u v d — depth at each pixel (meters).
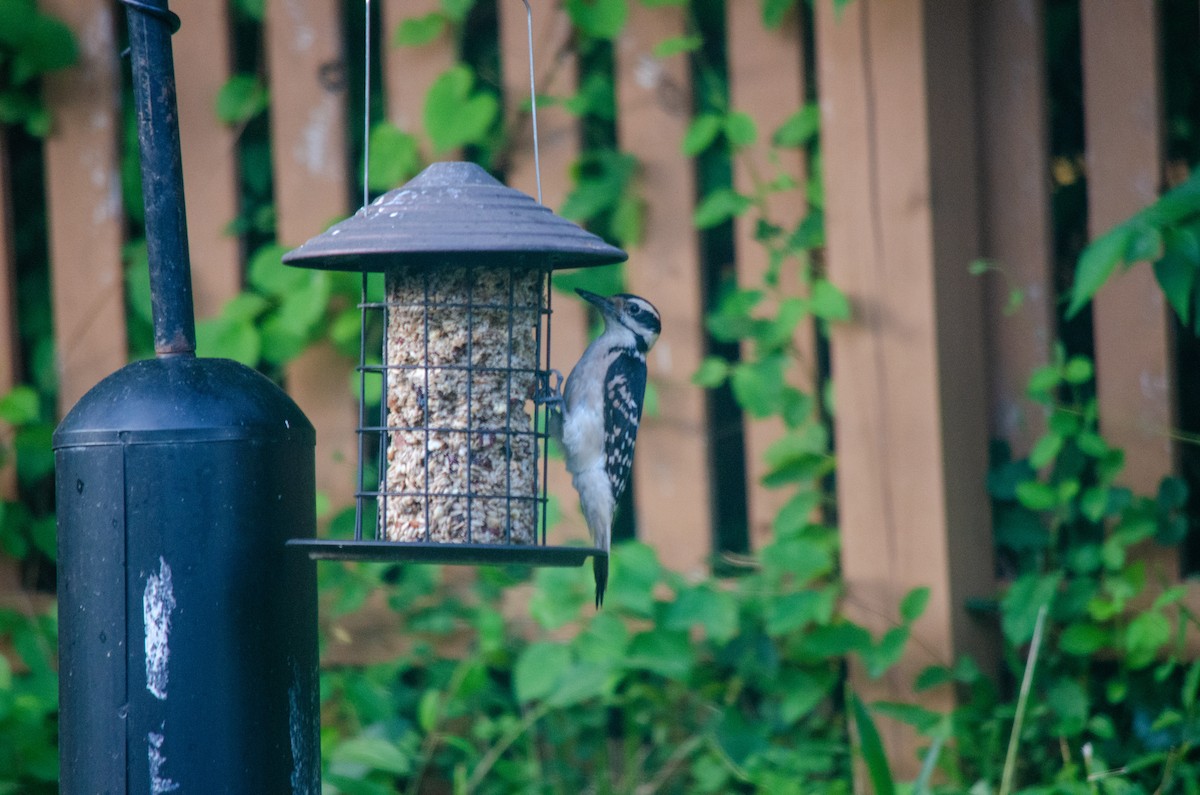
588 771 10.71
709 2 10.98
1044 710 9.65
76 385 11.38
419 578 10.84
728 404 11.26
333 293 10.94
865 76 10.06
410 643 10.79
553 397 8.27
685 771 10.52
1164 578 9.84
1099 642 9.63
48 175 11.39
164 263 6.54
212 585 6.18
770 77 10.44
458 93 10.55
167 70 6.55
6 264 11.42
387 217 6.63
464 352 7.74
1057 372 9.69
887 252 10.02
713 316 10.41
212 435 6.20
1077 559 9.88
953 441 10.02
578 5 10.66
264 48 11.44
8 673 10.01
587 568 10.25
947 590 9.87
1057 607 9.80
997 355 10.34
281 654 6.32
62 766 6.35
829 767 9.86
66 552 6.34
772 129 10.45
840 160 10.14
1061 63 10.66
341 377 11.05
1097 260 8.51
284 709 6.32
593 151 10.83
